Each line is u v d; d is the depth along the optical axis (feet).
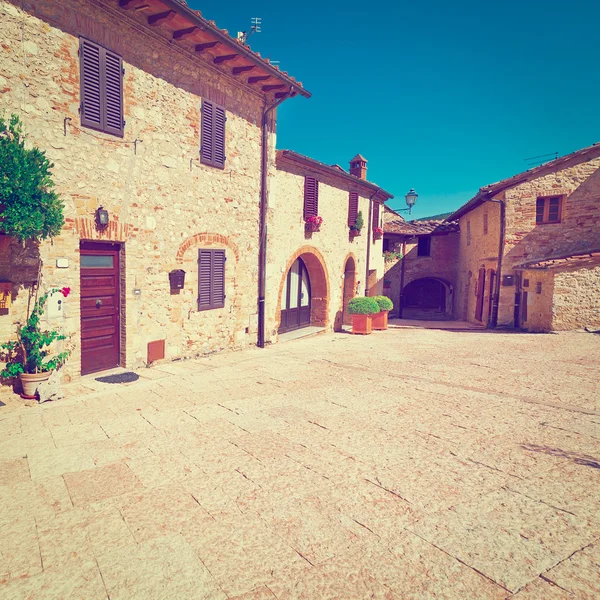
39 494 11.34
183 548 9.30
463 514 10.55
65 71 19.22
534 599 7.82
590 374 23.97
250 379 23.21
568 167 42.80
